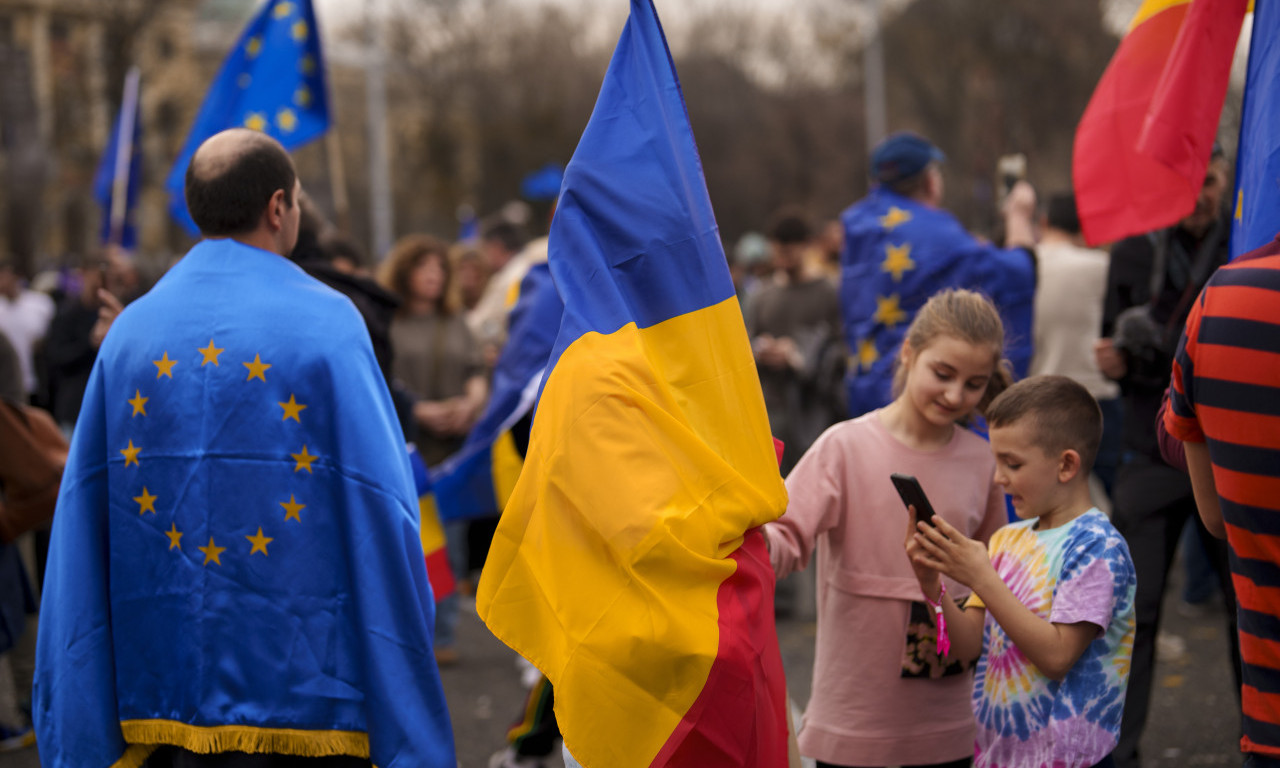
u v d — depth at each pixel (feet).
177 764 8.69
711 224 8.16
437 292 20.95
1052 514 8.45
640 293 7.95
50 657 8.67
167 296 8.82
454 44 148.97
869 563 9.54
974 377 9.07
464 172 152.66
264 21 17.16
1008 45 98.68
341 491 8.46
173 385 8.59
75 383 23.63
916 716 9.48
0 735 15.35
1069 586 8.00
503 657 19.94
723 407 7.96
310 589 8.47
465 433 20.66
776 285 21.75
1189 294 12.29
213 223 8.97
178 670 8.52
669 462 7.41
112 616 8.73
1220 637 18.74
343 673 8.48
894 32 106.73
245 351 8.55
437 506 16.15
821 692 9.75
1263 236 7.89
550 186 52.90
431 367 20.83
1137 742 11.59
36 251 95.86
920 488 8.19
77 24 105.50
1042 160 100.01
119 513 8.68
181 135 124.47
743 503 7.64
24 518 13.57
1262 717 7.03
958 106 104.37
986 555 8.08
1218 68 10.03
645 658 7.27
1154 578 11.95
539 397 7.84
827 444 9.72
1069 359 18.49
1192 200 10.79
